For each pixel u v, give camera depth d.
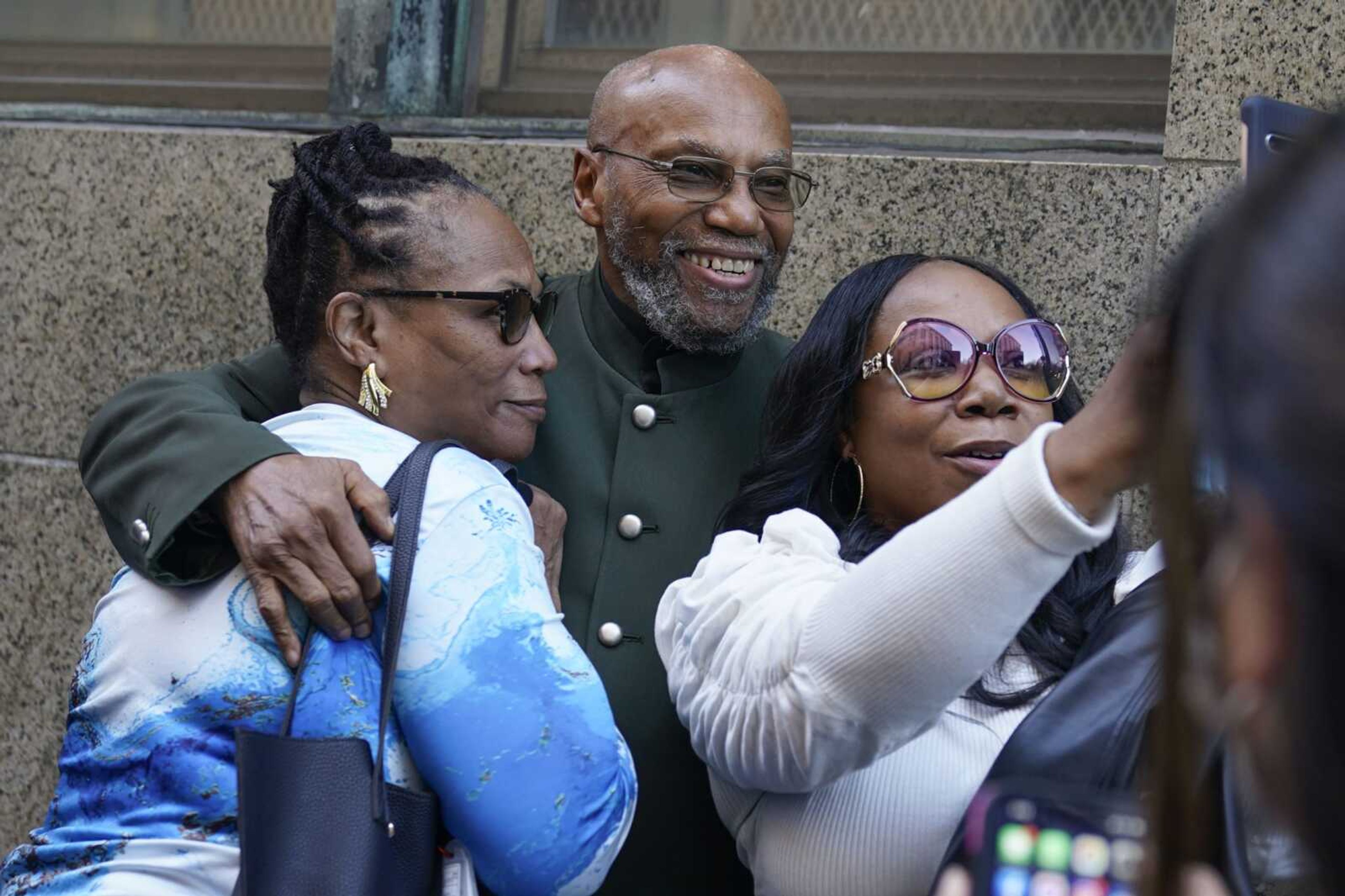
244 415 2.11
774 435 1.97
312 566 1.54
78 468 3.09
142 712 1.56
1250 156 1.25
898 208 2.60
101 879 1.52
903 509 1.88
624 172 2.12
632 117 2.13
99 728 1.60
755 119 2.11
